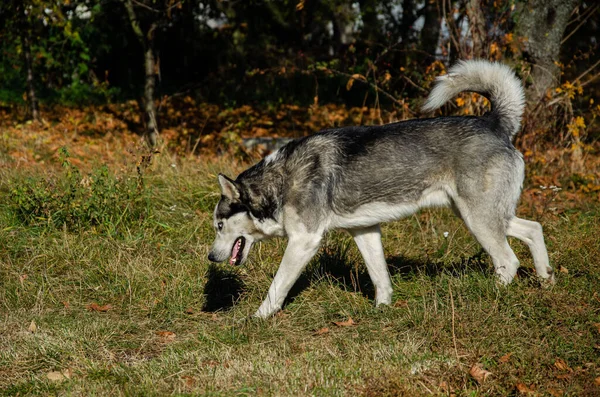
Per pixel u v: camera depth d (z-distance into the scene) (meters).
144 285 6.64
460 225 8.02
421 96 10.64
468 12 9.87
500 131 5.87
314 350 5.14
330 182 5.76
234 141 12.67
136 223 7.83
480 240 5.82
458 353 4.90
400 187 5.82
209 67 20.92
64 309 6.27
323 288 6.47
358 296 6.32
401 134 5.84
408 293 6.27
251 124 16.44
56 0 12.34
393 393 4.29
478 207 5.74
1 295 6.39
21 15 14.35
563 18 10.20
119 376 4.75
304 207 5.74
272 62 19.55
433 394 4.29
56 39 19.27
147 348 5.48
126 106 17.83
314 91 19.72
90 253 7.14
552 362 4.73
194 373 4.75
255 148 12.20
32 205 7.86
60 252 7.13
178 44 20.88
